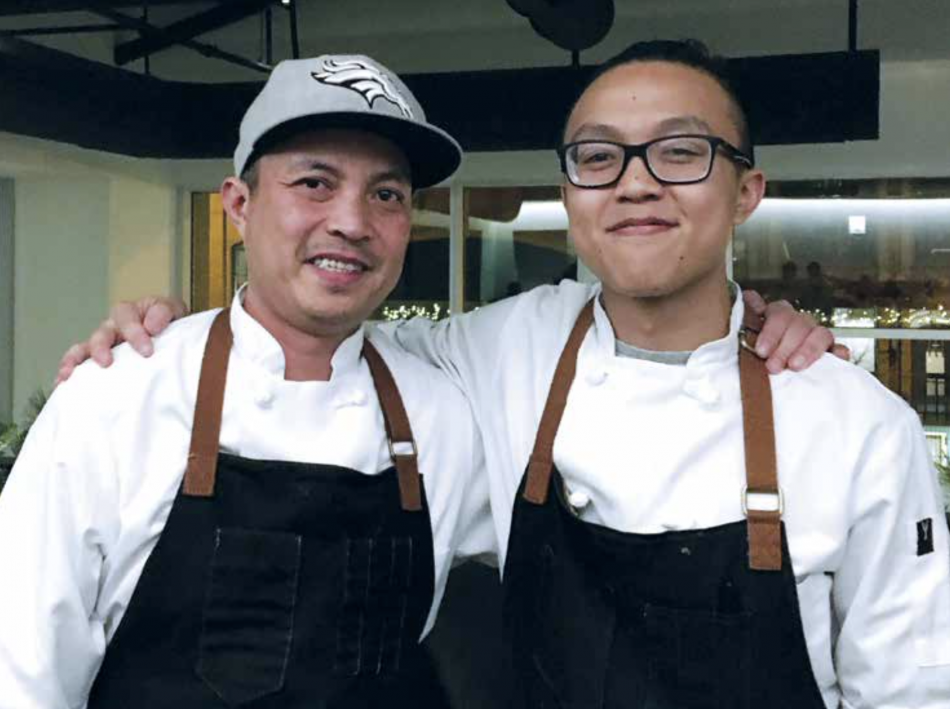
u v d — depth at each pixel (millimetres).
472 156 4070
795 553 1132
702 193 1132
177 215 4500
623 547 1150
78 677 1133
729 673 1112
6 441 3504
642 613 1144
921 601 1145
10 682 1065
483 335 1385
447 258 4172
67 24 4047
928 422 3738
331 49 4203
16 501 1121
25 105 2975
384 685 1195
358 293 1188
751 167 1222
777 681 1108
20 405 4320
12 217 4297
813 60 2957
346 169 1169
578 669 1165
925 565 1155
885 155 3680
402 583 1215
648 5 3811
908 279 3752
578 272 4055
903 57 3615
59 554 1099
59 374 1217
